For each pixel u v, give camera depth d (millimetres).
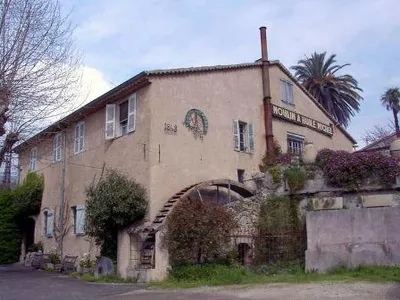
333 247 13805
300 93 23656
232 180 17047
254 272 14117
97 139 19109
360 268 13078
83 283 14266
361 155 14945
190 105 17484
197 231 13648
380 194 14352
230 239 14617
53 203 22047
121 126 17984
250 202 15938
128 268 14648
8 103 8242
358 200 14594
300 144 22469
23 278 15984
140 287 12844
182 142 16844
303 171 15914
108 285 13578
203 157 17453
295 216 15500
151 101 16219
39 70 8820
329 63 38875
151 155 15781
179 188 16328
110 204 14883
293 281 12148
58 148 22234
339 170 14961
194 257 13992
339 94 38031
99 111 19328
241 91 19984
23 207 23609
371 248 13383
